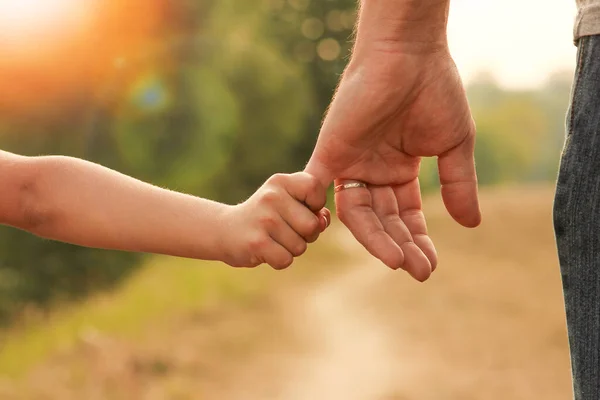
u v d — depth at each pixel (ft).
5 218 4.58
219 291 34.78
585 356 3.95
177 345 25.34
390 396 22.40
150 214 4.49
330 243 54.60
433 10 4.69
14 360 23.62
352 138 4.87
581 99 3.96
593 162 3.90
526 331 30.89
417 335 30.27
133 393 20.71
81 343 23.31
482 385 23.88
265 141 93.71
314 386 23.09
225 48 91.91
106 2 78.89
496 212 75.46
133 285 41.09
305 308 34.96
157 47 84.43
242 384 22.77
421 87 4.86
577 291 3.97
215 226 4.48
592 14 3.98
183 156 82.79
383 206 5.08
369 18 4.79
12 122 71.72
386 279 43.68
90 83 76.95
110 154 77.97
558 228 4.03
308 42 123.24
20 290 49.88
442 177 5.28
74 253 54.65
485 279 44.06
